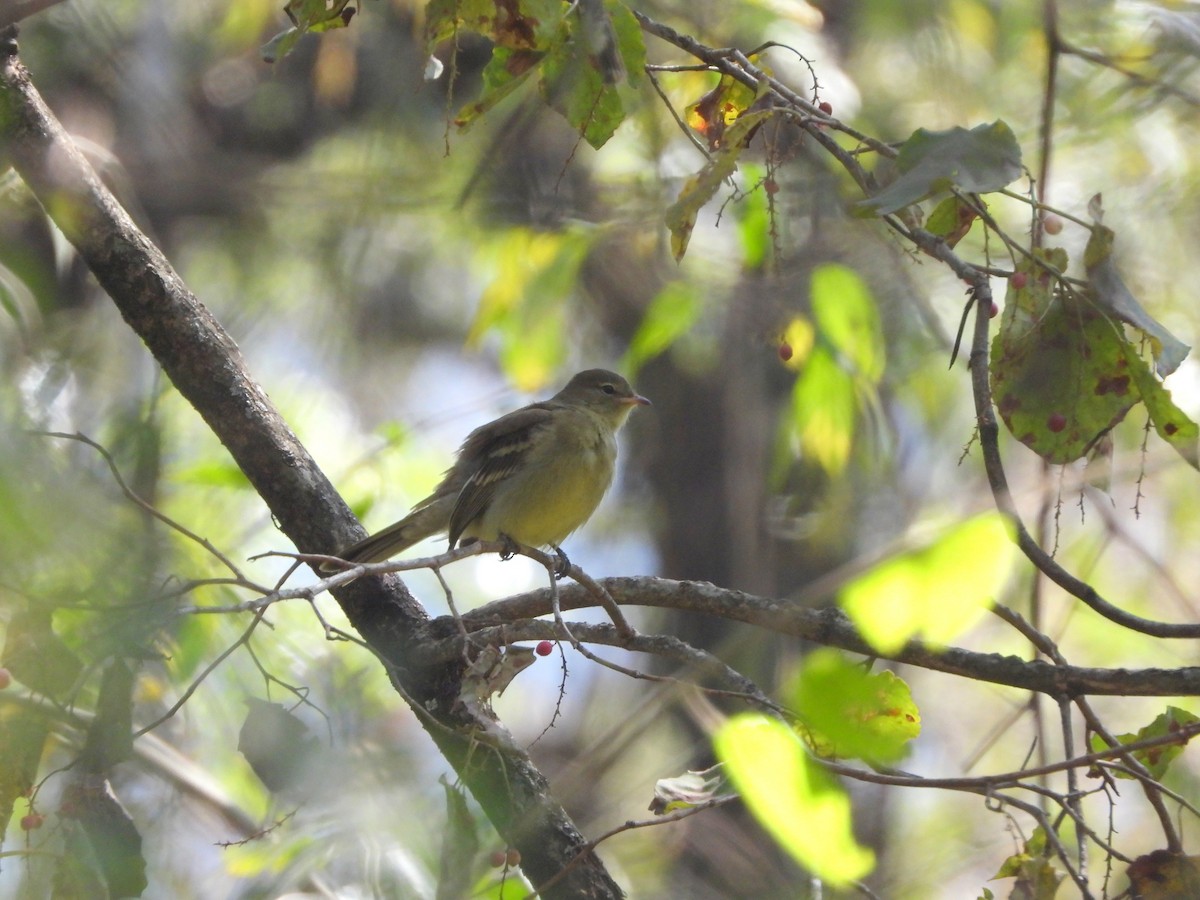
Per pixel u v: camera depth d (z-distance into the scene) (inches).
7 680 219.8
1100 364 269.0
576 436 432.8
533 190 500.7
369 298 577.9
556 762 542.9
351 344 573.0
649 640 280.2
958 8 474.6
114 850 232.4
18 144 313.9
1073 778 259.9
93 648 212.8
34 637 229.1
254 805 450.9
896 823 599.8
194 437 465.7
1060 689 264.5
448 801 260.2
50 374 310.5
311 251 564.7
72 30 539.8
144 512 237.0
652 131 463.8
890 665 604.4
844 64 492.1
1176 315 464.8
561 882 281.1
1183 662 510.0
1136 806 520.1
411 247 577.6
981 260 467.8
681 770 451.8
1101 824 509.7
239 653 412.8
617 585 293.3
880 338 402.6
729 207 495.2
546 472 424.2
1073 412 271.4
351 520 326.3
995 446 231.8
